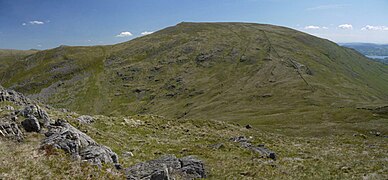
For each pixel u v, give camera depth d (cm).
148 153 3803
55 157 2591
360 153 4419
